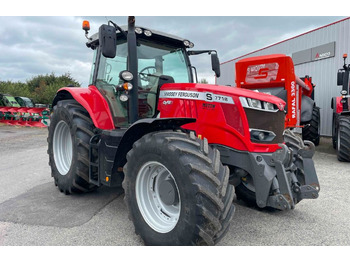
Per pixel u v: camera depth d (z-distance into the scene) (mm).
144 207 2516
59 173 3975
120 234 2707
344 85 7094
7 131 12953
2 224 2928
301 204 3525
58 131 4141
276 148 2855
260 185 2635
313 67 11023
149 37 3422
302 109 7438
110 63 3484
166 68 3510
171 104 3119
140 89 3279
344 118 6062
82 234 2701
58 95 4430
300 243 2527
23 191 4078
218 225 2062
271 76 6090
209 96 2887
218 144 2857
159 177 2557
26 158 6727
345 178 4723
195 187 2057
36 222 2971
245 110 2752
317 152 7387
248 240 2584
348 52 9547
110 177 2969
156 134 2420
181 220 2158
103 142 3094
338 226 2889
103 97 3455
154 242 2357
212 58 3775
